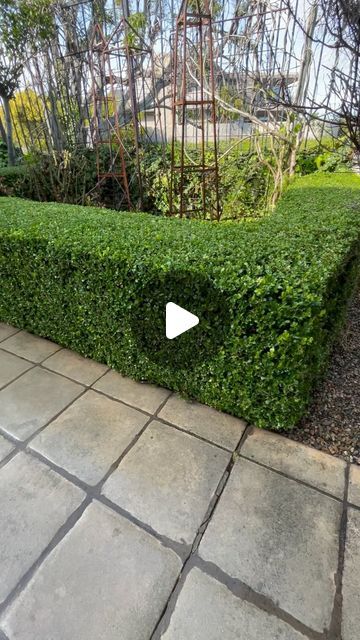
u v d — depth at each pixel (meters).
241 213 4.61
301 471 1.46
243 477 1.44
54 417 1.74
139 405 1.82
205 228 2.07
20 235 2.06
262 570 1.13
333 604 1.04
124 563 1.15
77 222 2.27
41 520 1.28
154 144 5.23
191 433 1.65
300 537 1.22
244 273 1.42
